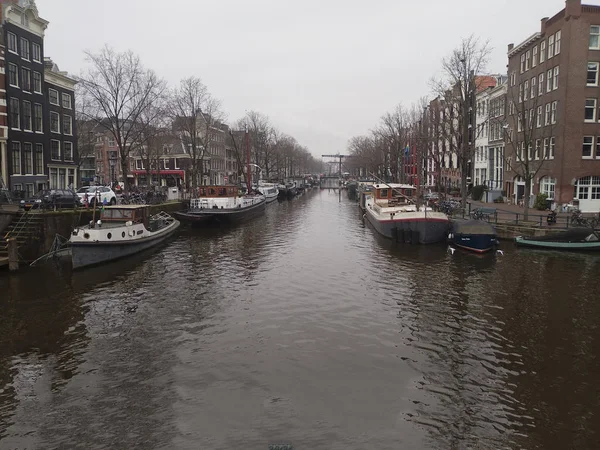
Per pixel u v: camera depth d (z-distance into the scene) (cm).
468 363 1216
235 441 888
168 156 7994
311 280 2050
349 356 1259
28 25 3738
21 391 1091
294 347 1320
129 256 2570
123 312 1633
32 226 2462
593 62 3606
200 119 6181
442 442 884
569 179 3659
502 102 4984
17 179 3588
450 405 1012
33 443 894
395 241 3056
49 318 1573
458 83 3691
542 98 3994
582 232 2634
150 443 888
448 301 1727
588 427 930
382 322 1514
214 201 4075
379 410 993
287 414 978
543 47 4000
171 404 1023
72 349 1322
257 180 7838
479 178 5738
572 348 1304
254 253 2717
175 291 1886
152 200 3956
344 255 2638
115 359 1255
